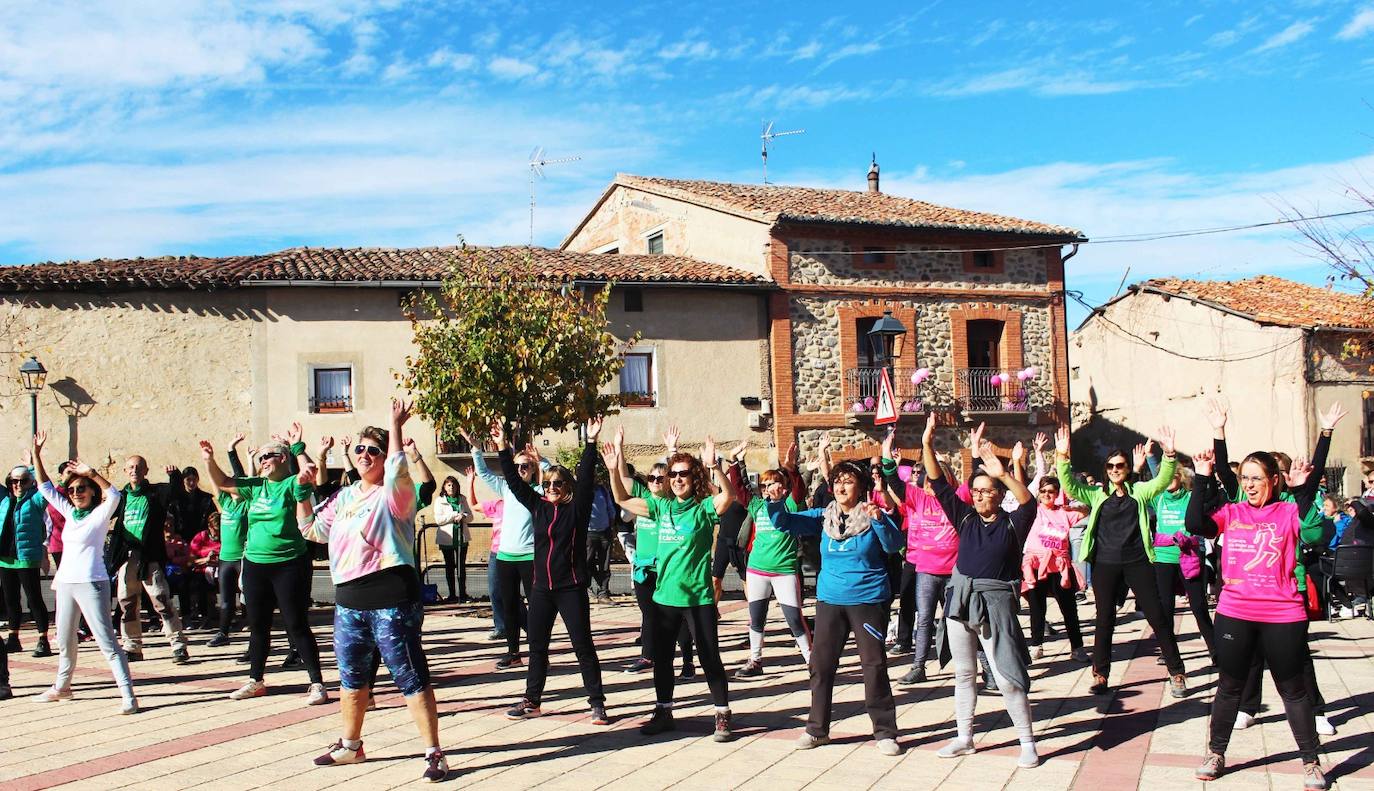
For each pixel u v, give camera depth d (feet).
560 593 25.21
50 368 66.74
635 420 73.87
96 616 26.50
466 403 50.96
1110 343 97.76
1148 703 26.43
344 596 20.85
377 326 69.82
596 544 49.44
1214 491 22.89
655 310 75.00
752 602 30.66
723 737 23.09
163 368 67.87
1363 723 23.81
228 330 68.69
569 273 71.77
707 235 83.71
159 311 68.18
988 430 82.84
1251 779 19.83
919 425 80.48
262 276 68.13
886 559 22.72
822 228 79.15
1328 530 41.75
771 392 77.05
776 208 80.48
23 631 42.75
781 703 27.14
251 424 68.33
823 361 78.59
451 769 21.21
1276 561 19.45
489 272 60.90
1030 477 82.99
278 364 68.80
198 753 22.47
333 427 69.00
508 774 20.83
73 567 26.81
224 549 33.71
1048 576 33.12
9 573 36.06
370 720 25.61
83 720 25.77
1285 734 23.03
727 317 76.74
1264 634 19.43
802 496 31.55
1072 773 20.44
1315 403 80.64
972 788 19.56
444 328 53.62
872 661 22.11
